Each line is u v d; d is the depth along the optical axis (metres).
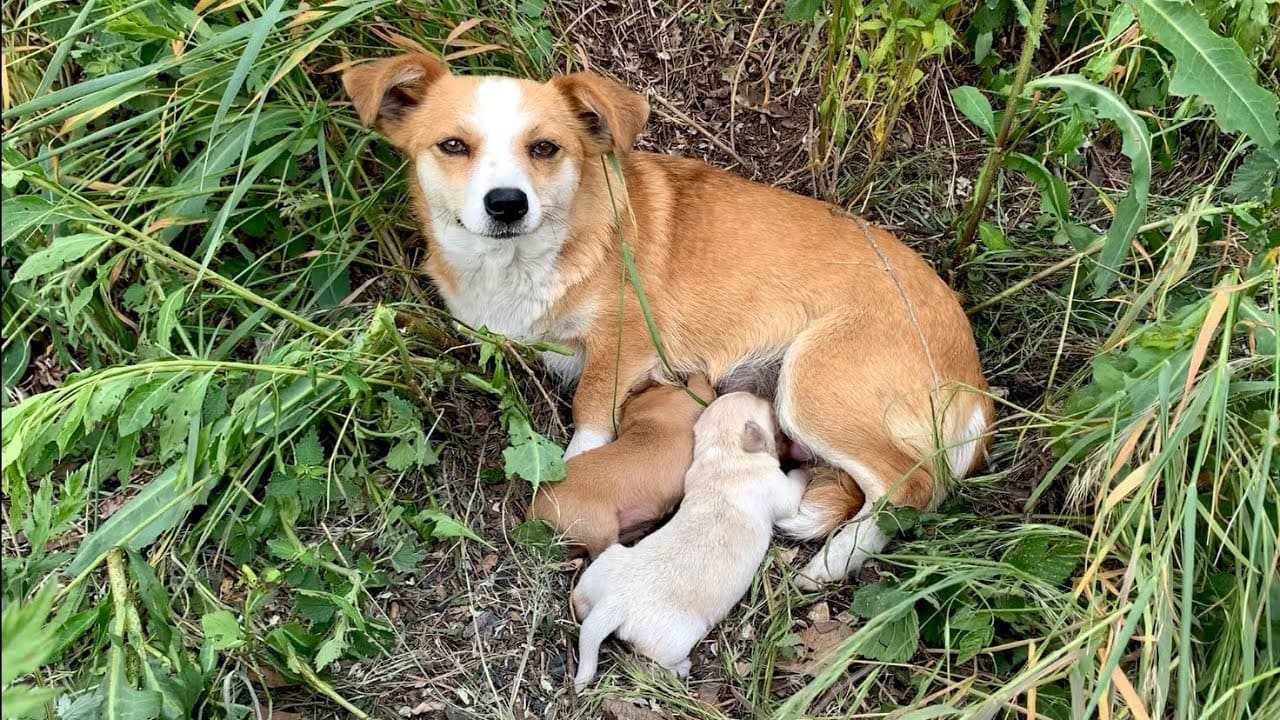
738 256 0.82
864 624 0.74
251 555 0.72
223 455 0.68
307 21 0.76
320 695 0.67
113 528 0.69
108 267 0.76
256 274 0.85
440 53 0.87
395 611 0.72
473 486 0.79
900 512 0.75
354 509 0.75
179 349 0.81
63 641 0.61
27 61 0.81
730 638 0.74
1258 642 0.63
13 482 0.62
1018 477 0.80
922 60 0.96
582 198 0.78
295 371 0.70
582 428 0.84
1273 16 0.84
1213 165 0.96
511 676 0.70
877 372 0.79
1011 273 0.93
